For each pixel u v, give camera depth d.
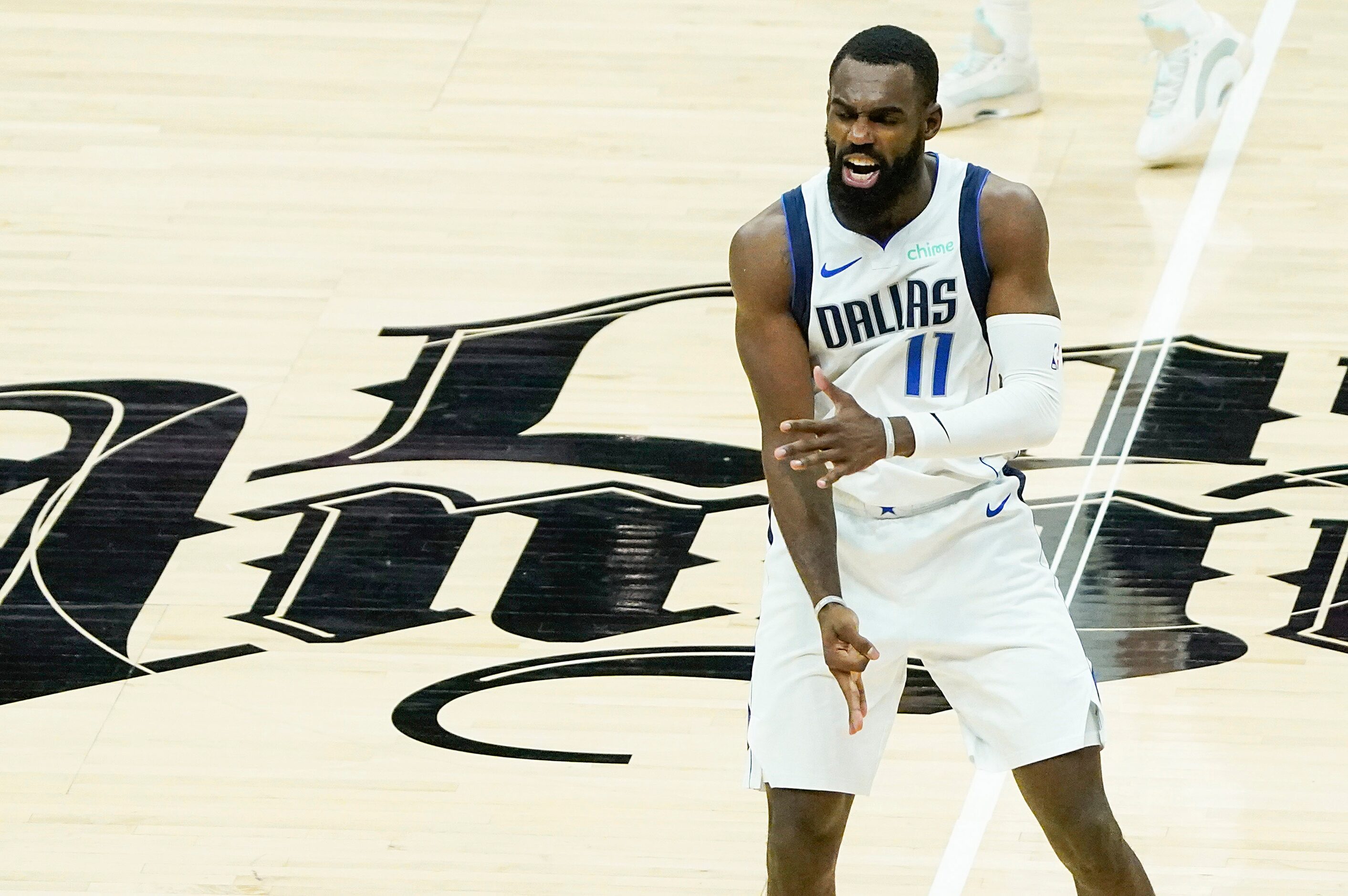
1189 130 17.06
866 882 10.19
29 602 12.55
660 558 12.83
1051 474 13.52
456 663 11.94
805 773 8.39
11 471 13.83
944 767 11.03
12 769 11.15
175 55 20.12
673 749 11.20
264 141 18.39
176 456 13.98
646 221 16.92
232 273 16.27
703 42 20.23
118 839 10.61
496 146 18.27
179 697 11.71
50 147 18.33
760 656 8.70
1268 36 19.75
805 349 8.47
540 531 13.11
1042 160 17.69
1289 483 13.28
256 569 12.82
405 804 10.82
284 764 11.16
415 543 13.02
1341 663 11.65
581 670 11.86
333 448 14.05
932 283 8.22
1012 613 8.46
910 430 7.77
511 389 14.66
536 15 20.98
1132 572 12.50
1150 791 10.75
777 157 17.91
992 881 10.15
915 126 7.92
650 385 14.66
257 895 10.18
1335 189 16.98
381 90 19.34
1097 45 19.84
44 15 21.05
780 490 8.47
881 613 8.55
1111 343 14.95
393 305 15.77
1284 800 10.64
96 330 15.51
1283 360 14.62
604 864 10.36
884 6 20.86
